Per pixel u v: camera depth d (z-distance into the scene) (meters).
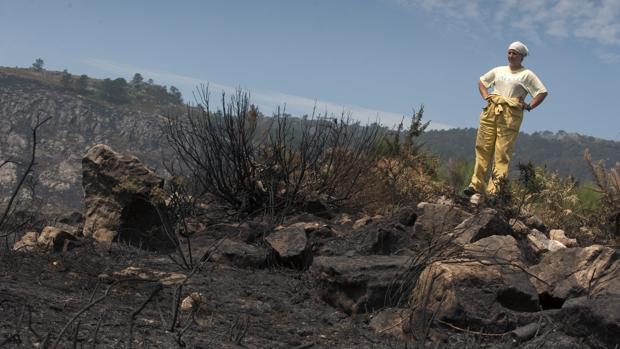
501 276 4.01
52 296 3.47
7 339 2.43
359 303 4.06
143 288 4.04
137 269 4.49
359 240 5.56
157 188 5.30
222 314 3.73
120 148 188.00
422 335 3.29
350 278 4.11
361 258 4.46
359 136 7.77
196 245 5.82
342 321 3.97
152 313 3.44
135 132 199.00
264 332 3.48
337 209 7.45
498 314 3.76
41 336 2.59
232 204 7.30
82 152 179.88
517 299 3.94
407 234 5.59
